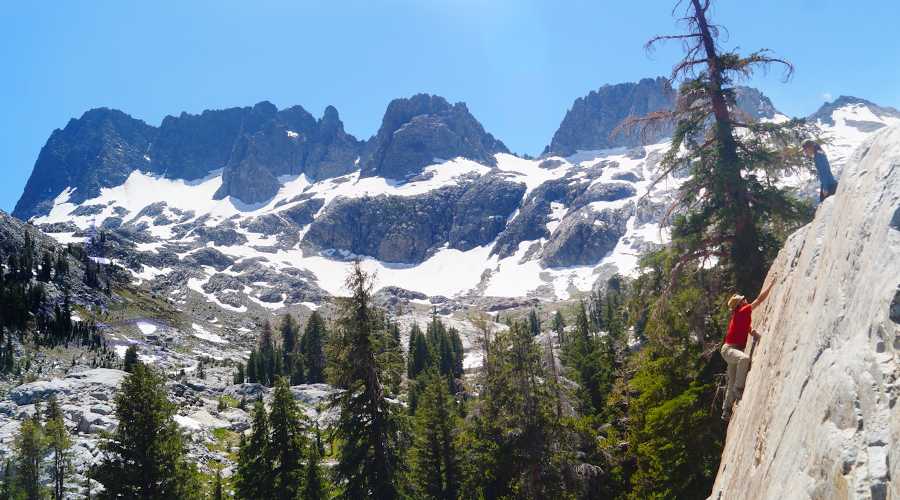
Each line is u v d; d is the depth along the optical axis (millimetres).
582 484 24094
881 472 3350
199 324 157250
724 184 15602
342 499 23188
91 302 132125
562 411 26141
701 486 16922
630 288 17703
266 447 30406
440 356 89750
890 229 4246
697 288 16094
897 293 3791
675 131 16766
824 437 4254
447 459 32812
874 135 5500
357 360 23453
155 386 27812
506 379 24938
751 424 7082
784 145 15109
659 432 18562
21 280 113188
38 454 28344
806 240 7008
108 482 25688
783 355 6352
